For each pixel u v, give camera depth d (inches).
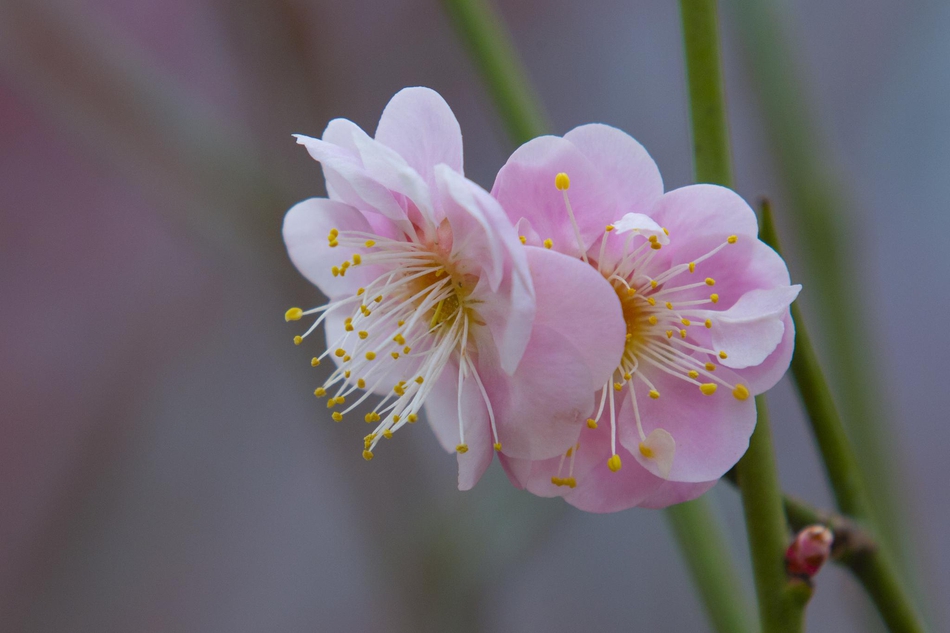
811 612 21.2
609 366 11.4
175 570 23.9
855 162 22.3
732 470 11.5
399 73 21.3
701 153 11.5
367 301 11.9
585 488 11.6
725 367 11.5
